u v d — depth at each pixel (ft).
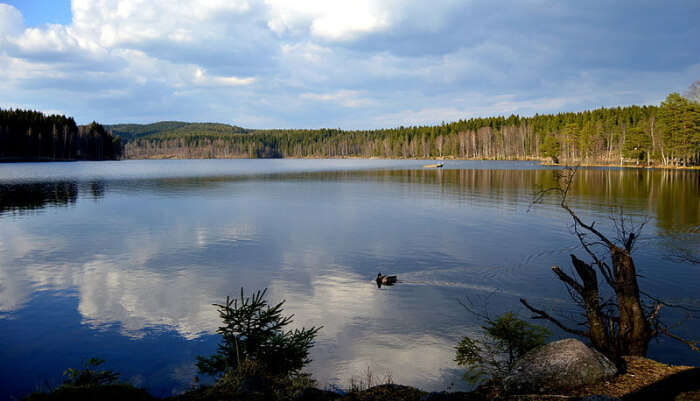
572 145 402.52
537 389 18.75
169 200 138.21
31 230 84.33
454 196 146.20
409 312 39.58
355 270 55.01
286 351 26.27
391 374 27.73
